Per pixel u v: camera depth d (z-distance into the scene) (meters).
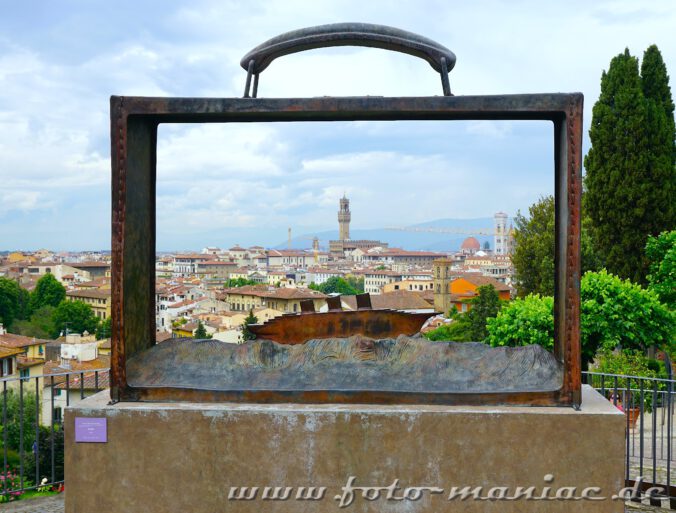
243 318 68.50
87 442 3.53
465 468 3.40
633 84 20.97
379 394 3.52
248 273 158.50
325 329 3.87
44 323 86.69
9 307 84.00
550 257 24.73
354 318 3.88
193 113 3.65
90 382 25.52
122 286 3.62
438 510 3.41
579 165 3.46
